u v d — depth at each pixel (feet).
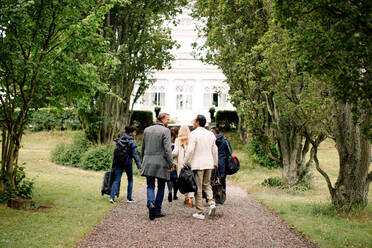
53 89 22.50
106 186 22.81
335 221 17.81
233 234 15.34
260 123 35.81
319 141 32.32
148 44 54.90
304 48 12.55
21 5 17.31
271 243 14.10
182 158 22.75
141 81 61.72
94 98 50.88
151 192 17.97
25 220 16.57
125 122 61.93
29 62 18.20
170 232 15.46
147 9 49.85
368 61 11.81
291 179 34.32
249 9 36.29
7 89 20.35
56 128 77.20
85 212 19.19
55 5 19.17
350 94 12.32
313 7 12.54
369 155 19.65
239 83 39.24
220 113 88.17
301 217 18.81
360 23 10.98
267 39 25.93
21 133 21.76
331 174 43.24
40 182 30.66
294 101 25.68
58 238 13.89
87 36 21.38
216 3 40.81
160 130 18.07
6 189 20.53
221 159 22.99
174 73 116.26
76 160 47.55
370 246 13.58
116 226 16.38
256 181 38.37
